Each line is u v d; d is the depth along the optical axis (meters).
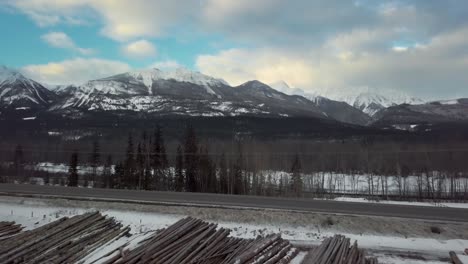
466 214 16.08
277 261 11.53
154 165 49.06
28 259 11.52
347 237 13.80
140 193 22.00
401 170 50.12
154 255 11.41
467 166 46.56
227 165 48.31
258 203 18.48
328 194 39.09
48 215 17.33
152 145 54.88
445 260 11.82
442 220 15.01
